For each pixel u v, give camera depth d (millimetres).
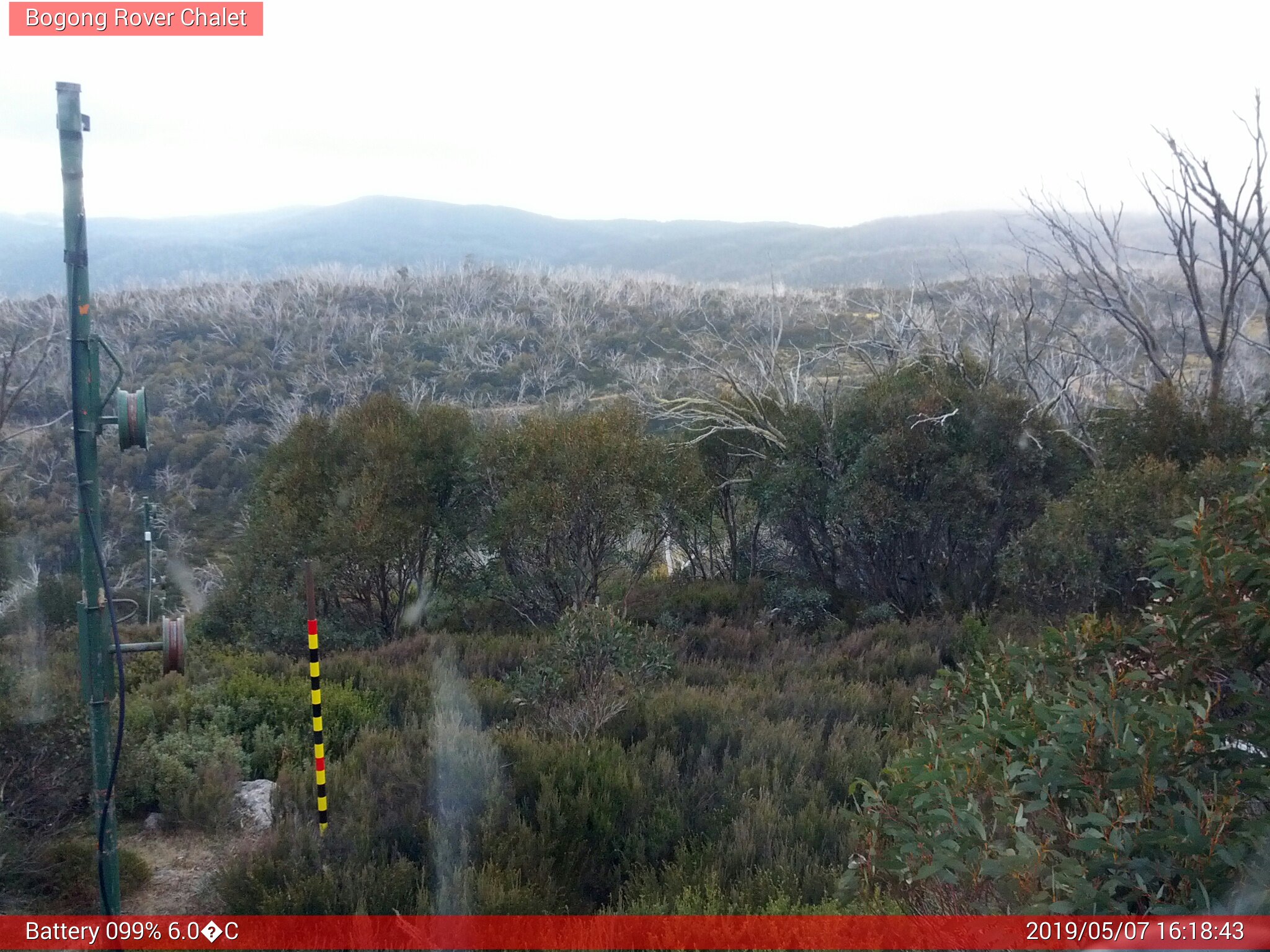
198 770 6414
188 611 14297
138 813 6246
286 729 7367
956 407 12422
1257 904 2902
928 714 6043
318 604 13078
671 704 7246
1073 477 12133
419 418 14555
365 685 8820
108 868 4273
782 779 5816
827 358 17609
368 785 5516
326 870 4527
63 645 5699
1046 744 3643
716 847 4949
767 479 13953
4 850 4801
